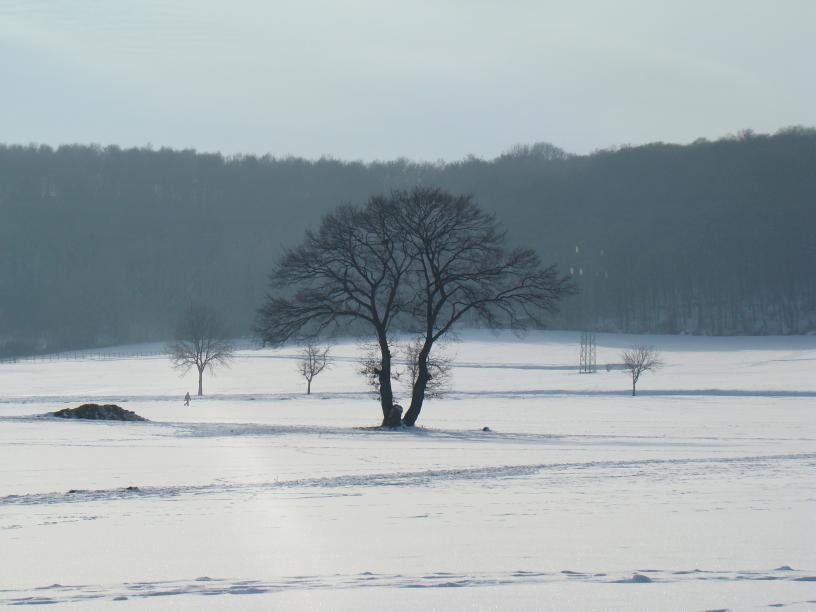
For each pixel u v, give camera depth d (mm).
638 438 103438
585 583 26438
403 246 117312
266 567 30453
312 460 73125
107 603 24531
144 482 58406
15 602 24797
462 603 23859
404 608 23438
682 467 67375
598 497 49469
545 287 116688
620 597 24359
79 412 123188
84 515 43594
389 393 114750
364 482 57812
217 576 29047
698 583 26281
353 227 115438
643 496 49812
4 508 46375
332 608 23547
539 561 30688
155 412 164625
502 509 44875
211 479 59969
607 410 174125
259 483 57469
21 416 122938
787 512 42906
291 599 24719
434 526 39344
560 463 71125
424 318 119375
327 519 41812
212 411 168125
